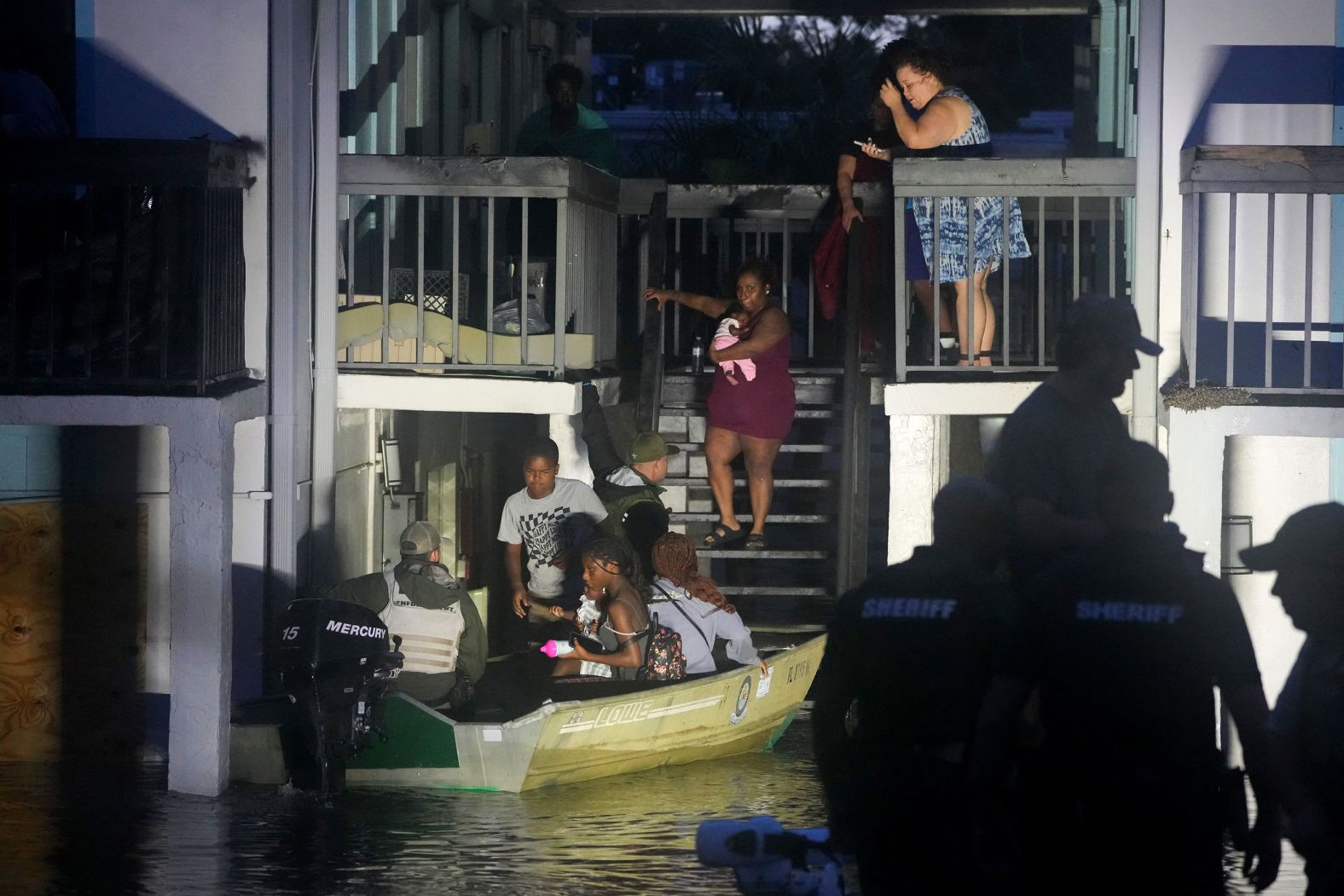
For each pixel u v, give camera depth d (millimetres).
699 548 39438
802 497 42781
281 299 35812
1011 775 18875
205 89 35875
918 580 18953
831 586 39812
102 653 36125
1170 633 17094
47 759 36000
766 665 35219
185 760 31797
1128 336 21141
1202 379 32562
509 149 57969
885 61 37844
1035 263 48062
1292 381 35406
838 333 48281
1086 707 17203
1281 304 35938
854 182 43219
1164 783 17000
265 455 35969
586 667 34812
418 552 33781
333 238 36781
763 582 42625
